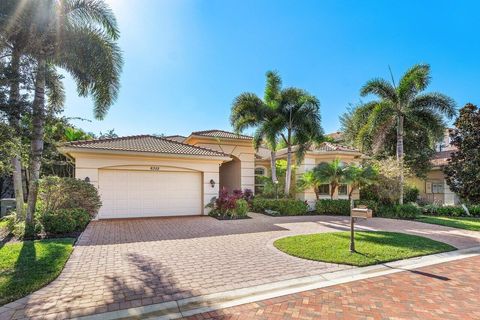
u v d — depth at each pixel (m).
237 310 4.95
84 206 12.11
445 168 23.78
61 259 7.32
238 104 19.75
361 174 18.75
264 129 19.08
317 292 5.77
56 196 11.47
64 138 15.47
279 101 19.44
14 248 8.30
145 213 15.84
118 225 13.17
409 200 23.25
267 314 4.81
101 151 14.47
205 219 15.49
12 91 7.44
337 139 35.72
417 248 9.21
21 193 12.20
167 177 16.44
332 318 4.70
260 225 13.77
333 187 19.58
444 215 20.19
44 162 10.12
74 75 12.52
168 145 17.66
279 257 8.12
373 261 7.72
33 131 8.32
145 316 4.67
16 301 5.05
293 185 21.55
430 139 20.61
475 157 21.77
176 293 5.56
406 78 20.09
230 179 23.31
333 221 15.67
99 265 7.18
